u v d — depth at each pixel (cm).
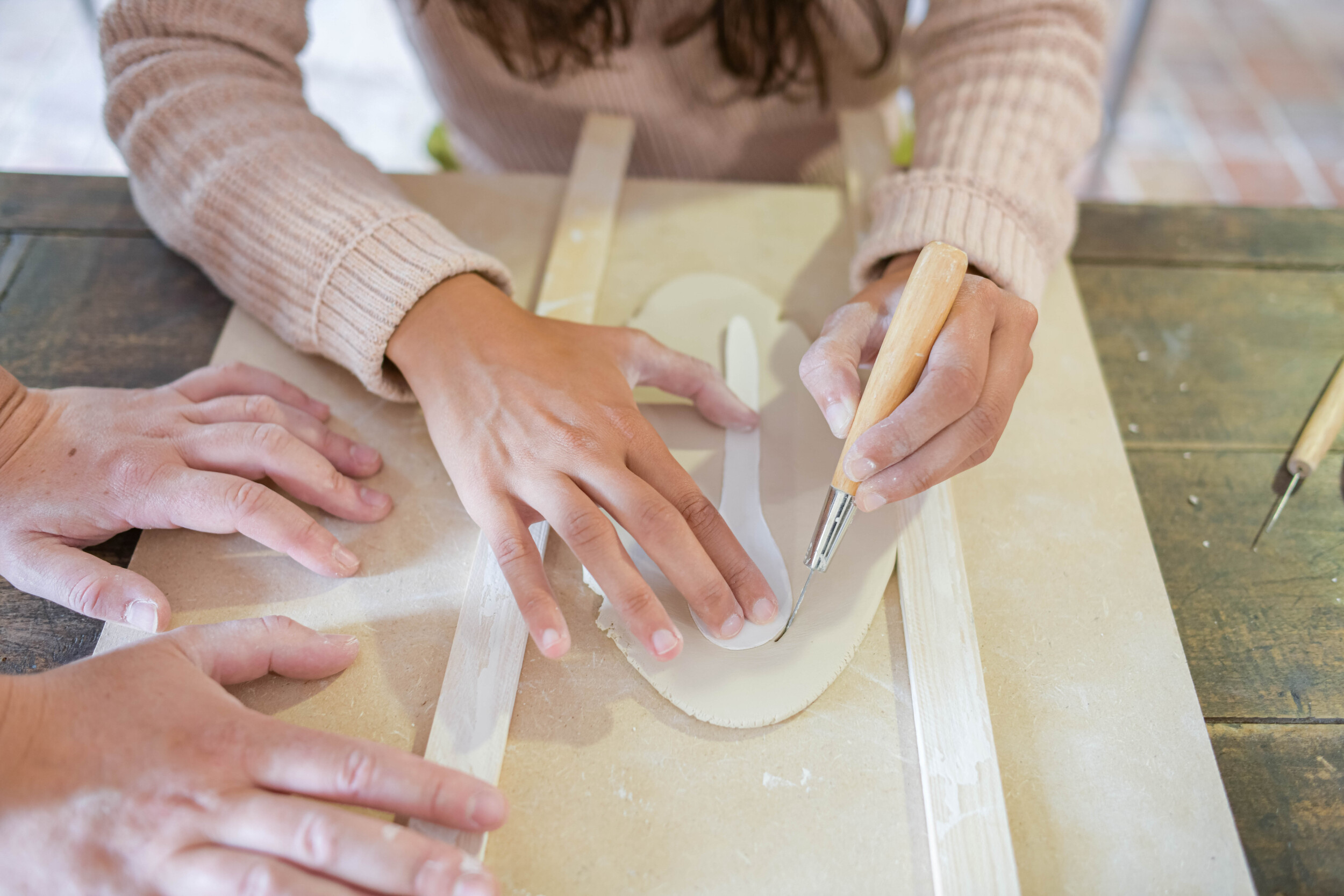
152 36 79
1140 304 79
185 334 76
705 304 76
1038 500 65
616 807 51
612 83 100
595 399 61
